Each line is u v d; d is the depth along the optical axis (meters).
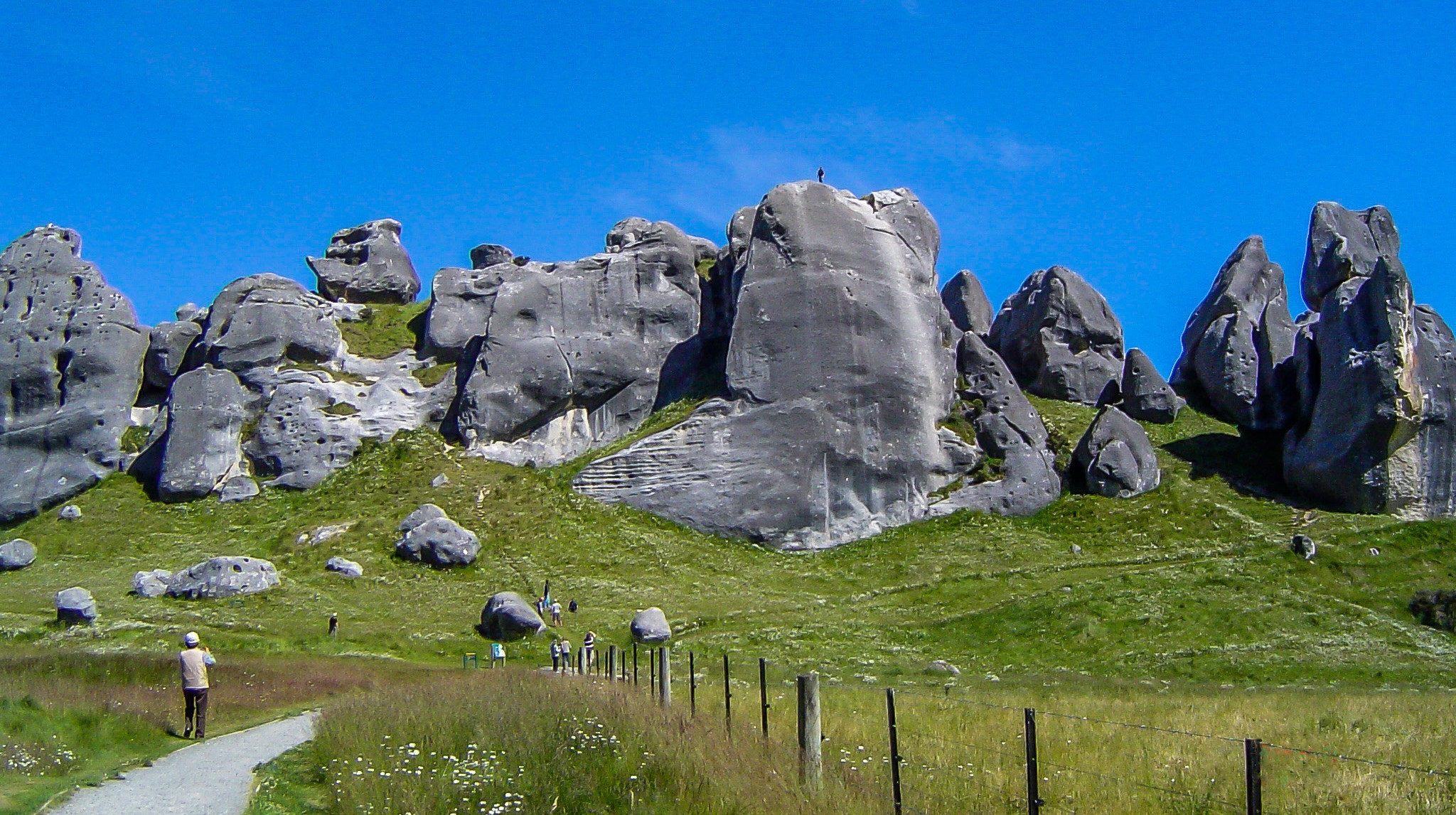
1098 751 18.23
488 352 75.00
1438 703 27.30
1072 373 78.75
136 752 21.83
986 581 55.78
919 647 46.81
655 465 67.44
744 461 66.50
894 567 60.28
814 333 68.94
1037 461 67.62
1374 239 79.38
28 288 80.00
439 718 20.41
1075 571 55.88
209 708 28.00
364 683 33.16
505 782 16.50
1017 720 22.22
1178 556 56.72
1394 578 52.09
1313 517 60.28
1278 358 73.75
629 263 78.94
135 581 56.00
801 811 13.89
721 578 59.38
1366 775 15.72
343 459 72.75
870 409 67.75
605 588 56.91
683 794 15.46
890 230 73.62
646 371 76.06
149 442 75.62
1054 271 81.19
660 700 21.62
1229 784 15.60
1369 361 60.91
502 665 43.38
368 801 15.91
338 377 77.56
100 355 77.38
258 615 51.97
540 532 63.19
